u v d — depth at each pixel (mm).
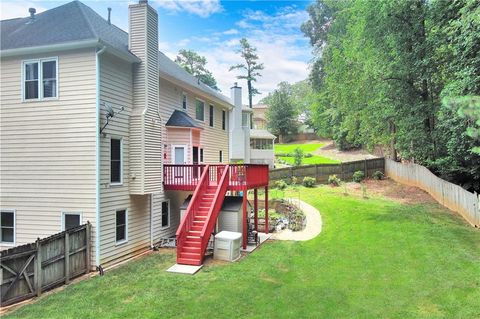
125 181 11547
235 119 24516
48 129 10594
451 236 11852
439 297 7492
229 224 13281
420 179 20125
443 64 16516
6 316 6988
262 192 21891
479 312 6734
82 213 10250
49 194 10562
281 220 16453
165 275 9508
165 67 15719
